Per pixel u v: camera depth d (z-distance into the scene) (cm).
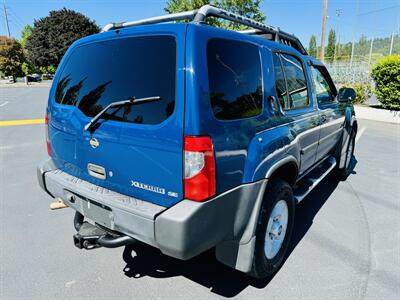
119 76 216
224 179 198
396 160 652
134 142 202
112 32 225
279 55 277
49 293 246
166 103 188
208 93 187
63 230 343
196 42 185
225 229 207
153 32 201
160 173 194
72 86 256
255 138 225
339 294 249
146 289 253
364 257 301
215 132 189
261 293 250
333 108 417
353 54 1844
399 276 273
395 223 372
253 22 275
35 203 408
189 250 184
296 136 286
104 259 293
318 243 326
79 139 241
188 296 246
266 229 246
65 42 5316
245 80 223
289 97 289
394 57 1185
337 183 512
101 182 232
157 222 186
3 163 577
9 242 317
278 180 263
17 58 4844
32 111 1318
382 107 1286
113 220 212
